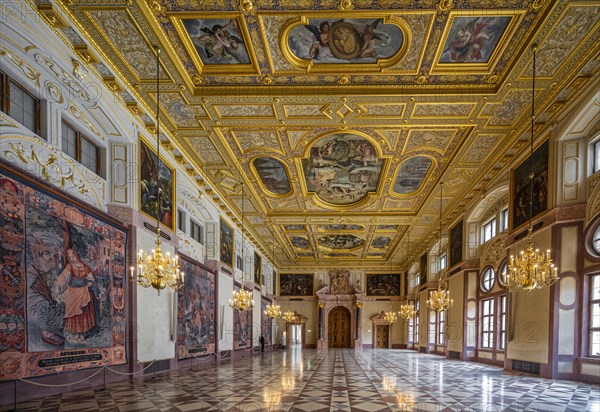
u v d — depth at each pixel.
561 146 10.53
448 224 20.78
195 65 8.70
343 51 8.34
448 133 11.71
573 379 10.02
